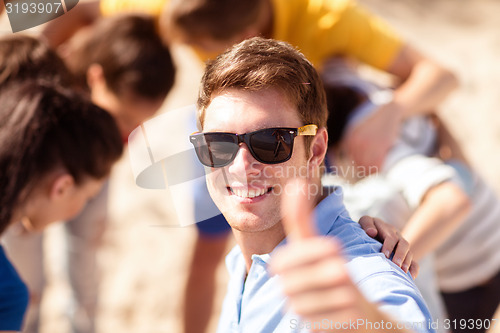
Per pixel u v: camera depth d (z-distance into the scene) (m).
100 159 1.67
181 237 3.79
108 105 2.28
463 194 1.85
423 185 1.85
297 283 0.66
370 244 1.13
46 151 1.53
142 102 2.28
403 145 2.00
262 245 1.14
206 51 2.23
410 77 2.30
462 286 2.20
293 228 0.69
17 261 2.36
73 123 1.60
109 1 2.71
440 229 1.79
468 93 5.39
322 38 2.29
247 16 2.11
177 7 2.14
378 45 2.30
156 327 3.21
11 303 1.41
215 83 1.09
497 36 6.48
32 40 1.96
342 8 2.30
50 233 3.73
